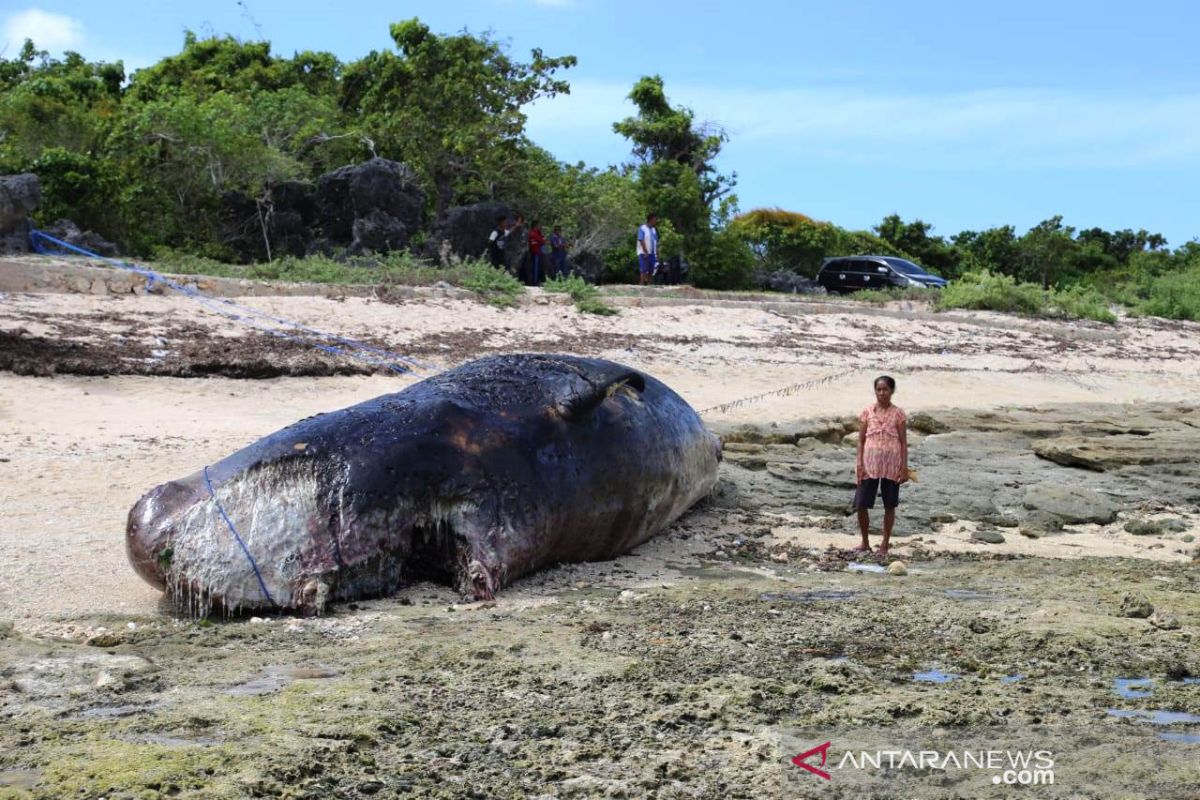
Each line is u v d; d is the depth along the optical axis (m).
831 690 6.53
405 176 33.62
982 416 17.83
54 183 28.58
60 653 6.91
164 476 11.54
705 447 11.23
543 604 8.44
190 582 7.93
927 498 12.81
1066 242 58.44
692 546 10.56
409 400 9.17
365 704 6.11
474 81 36.88
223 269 24.61
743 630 7.73
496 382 9.55
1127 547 11.34
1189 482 14.16
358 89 41.47
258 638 7.48
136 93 40.28
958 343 26.73
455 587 8.73
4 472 11.21
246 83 41.03
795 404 18.66
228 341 18.31
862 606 8.43
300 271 24.61
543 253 31.83
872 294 33.31
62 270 20.05
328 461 8.51
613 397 10.04
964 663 7.08
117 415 14.22
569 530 9.40
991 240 59.25
